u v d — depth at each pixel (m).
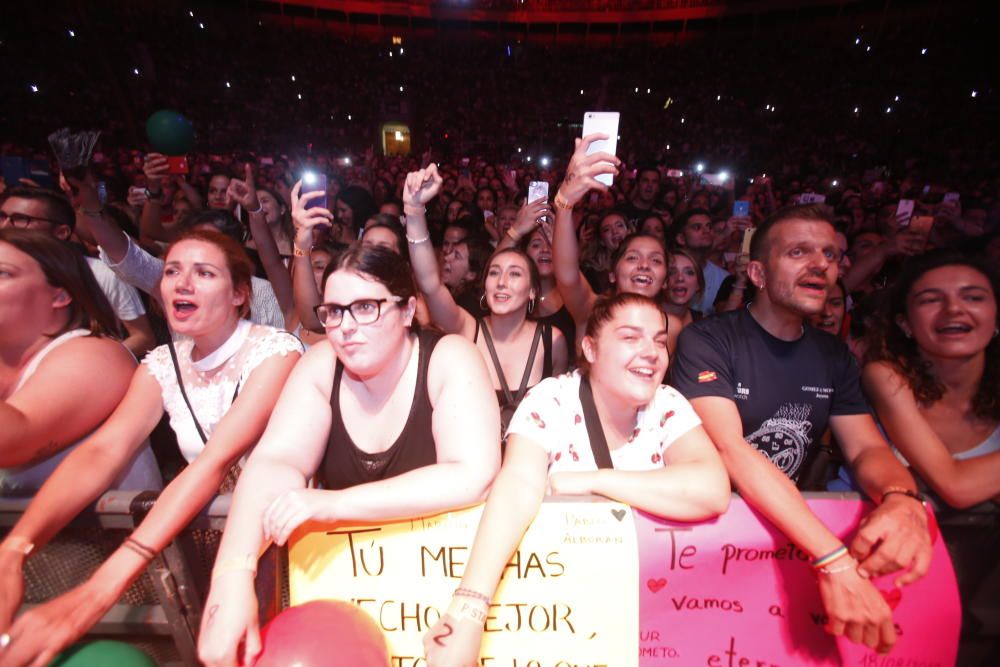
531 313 3.09
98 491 1.43
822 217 1.80
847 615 1.31
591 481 1.43
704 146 20.36
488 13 27.88
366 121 23.66
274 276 3.55
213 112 20.81
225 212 3.28
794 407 1.86
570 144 23.45
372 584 1.41
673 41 27.42
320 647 1.19
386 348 1.38
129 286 3.15
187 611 1.49
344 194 5.68
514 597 1.42
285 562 1.51
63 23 19.30
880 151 16.12
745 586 1.44
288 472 1.34
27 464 1.60
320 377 1.50
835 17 24.11
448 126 23.23
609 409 1.63
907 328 1.81
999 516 1.55
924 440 1.67
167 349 1.75
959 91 18.59
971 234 5.47
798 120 20.67
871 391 1.85
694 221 4.29
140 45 19.44
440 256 4.09
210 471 1.44
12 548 1.25
